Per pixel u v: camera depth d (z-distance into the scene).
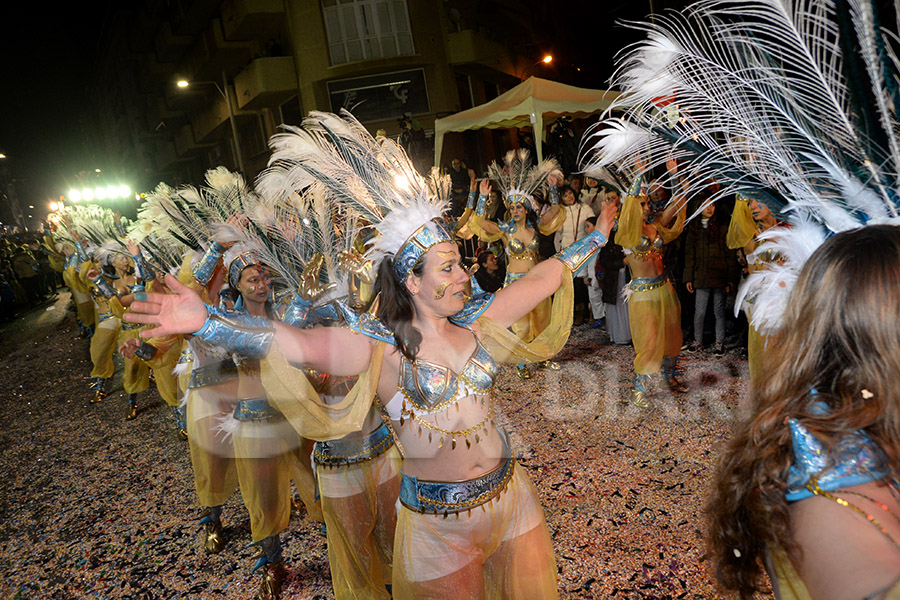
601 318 7.55
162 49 25.36
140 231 4.24
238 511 4.08
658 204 4.62
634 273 4.72
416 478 1.94
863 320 0.87
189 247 3.60
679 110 1.22
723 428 4.11
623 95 1.26
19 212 41.22
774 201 1.16
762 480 0.87
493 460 1.93
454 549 1.89
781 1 1.12
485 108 10.23
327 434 1.91
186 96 27.17
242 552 3.55
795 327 0.95
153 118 32.72
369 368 1.92
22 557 3.95
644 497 3.38
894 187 1.05
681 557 2.81
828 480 0.81
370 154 2.04
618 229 4.60
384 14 19.05
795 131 1.13
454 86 19.92
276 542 3.09
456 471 1.89
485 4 20.56
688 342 6.25
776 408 0.92
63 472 5.43
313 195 2.76
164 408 6.84
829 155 1.10
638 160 1.27
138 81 30.84
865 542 0.75
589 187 8.02
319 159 2.07
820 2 1.09
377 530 2.66
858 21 1.05
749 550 0.96
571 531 3.15
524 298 2.24
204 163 31.77
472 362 1.93
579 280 8.09
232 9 20.08
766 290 1.14
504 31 22.16
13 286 17.86
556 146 9.55
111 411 7.08
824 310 0.91
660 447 3.98
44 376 9.48
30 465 5.77
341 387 2.59
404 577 1.94
